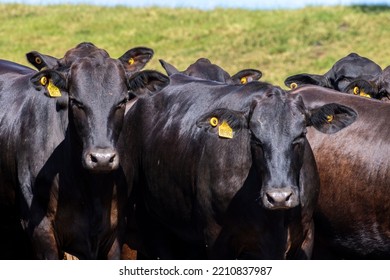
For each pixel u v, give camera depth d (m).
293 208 11.38
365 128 12.95
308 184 11.52
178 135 12.60
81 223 12.02
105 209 12.06
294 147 10.83
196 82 13.29
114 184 12.16
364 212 12.75
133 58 13.22
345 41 46.34
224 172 11.52
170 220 12.98
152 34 51.66
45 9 57.94
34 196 12.13
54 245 12.07
